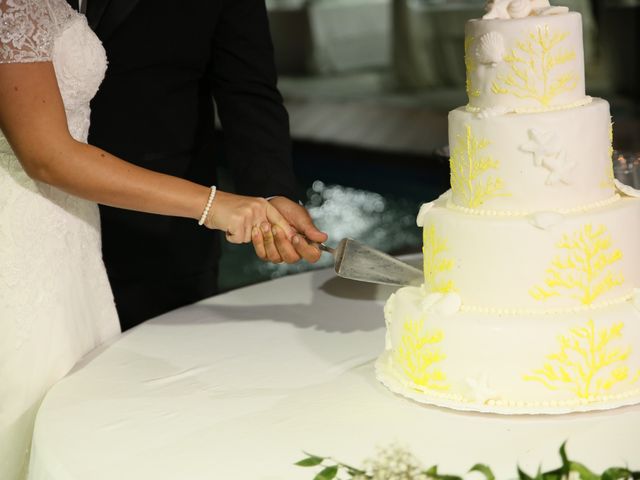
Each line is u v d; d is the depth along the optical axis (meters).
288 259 2.20
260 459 1.75
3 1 1.91
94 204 2.34
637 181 2.73
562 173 1.85
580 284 1.86
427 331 1.91
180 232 2.94
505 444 1.75
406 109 10.06
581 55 1.93
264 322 2.49
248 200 2.15
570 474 1.64
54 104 1.98
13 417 2.14
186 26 2.74
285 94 11.81
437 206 2.01
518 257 1.85
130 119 2.78
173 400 2.02
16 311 2.11
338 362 2.18
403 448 1.75
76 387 2.12
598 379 1.85
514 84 1.88
